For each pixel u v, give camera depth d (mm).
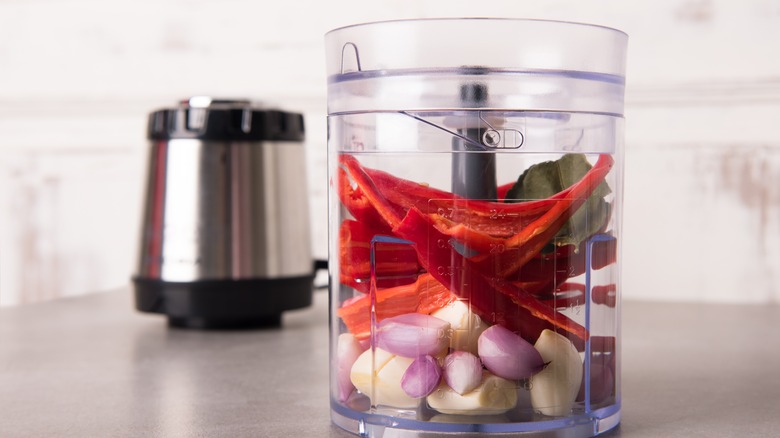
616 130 581
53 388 750
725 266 1213
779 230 1193
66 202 1456
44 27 1454
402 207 541
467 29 529
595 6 1223
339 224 583
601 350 578
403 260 542
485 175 532
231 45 1374
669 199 1221
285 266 1026
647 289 1240
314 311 1163
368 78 550
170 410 671
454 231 532
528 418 542
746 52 1188
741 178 1200
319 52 1336
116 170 1436
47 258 1467
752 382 754
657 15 1208
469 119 532
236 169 1005
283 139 1035
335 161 586
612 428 600
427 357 537
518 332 535
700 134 1207
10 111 1472
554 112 540
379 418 560
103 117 1438
